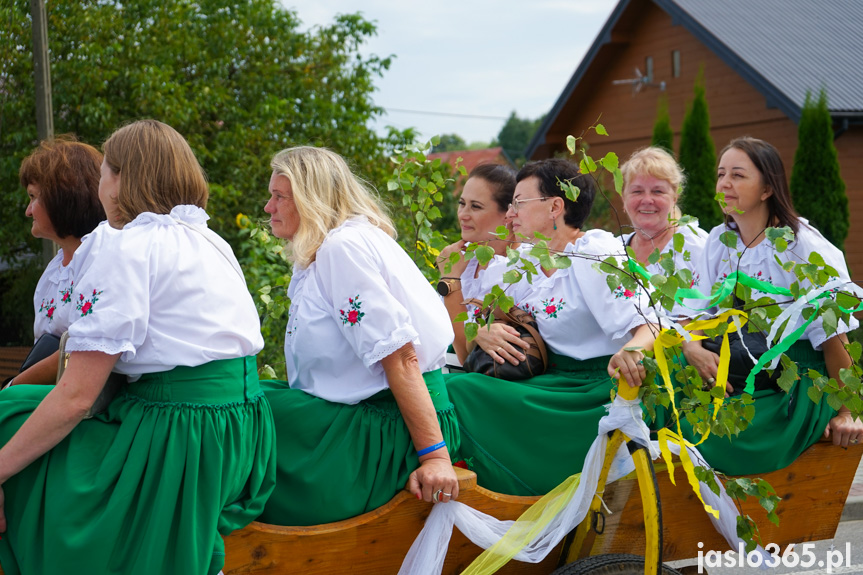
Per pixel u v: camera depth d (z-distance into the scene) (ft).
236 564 7.20
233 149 33.78
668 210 11.35
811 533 9.59
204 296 6.98
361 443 7.82
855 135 44.42
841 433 9.39
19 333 34.40
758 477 9.21
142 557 6.56
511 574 8.36
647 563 7.80
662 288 7.52
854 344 8.17
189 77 36.32
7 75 31.73
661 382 9.00
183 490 6.73
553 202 9.84
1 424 6.88
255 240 19.43
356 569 7.63
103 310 6.56
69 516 6.48
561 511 8.18
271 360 19.86
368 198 8.68
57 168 8.89
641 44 55.52
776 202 10.16
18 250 34.71
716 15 50.96
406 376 7.64
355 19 39.70
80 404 6.57
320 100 37.70
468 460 8.71
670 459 8.00
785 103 43.32
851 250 44.86
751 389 8.03
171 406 6.84
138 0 34.73
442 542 7.65
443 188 12.00
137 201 7.18
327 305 8.07
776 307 7.80
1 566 6.72
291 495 7.76
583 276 9.22
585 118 60.85
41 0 24.90
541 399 8.84
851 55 48.08
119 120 32.55
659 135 43.86
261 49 37.65
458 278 11.46
